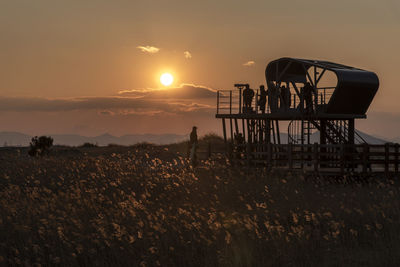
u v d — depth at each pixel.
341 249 13.05
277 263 11.84
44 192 22.14
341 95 32.31
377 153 27.75
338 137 35.22
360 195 19.53
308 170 28.05
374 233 13.43
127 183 23.58
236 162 31.59
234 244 12.62
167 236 13.00
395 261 11.99
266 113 36.19
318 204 18.05
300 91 35.66
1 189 23.61
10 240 13.28
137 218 14.52
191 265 11.74
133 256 12.05
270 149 29.83
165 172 26.03
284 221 16.27
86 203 17.16
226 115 38.03
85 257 12.05
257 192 21.36
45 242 12.94
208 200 20.02
